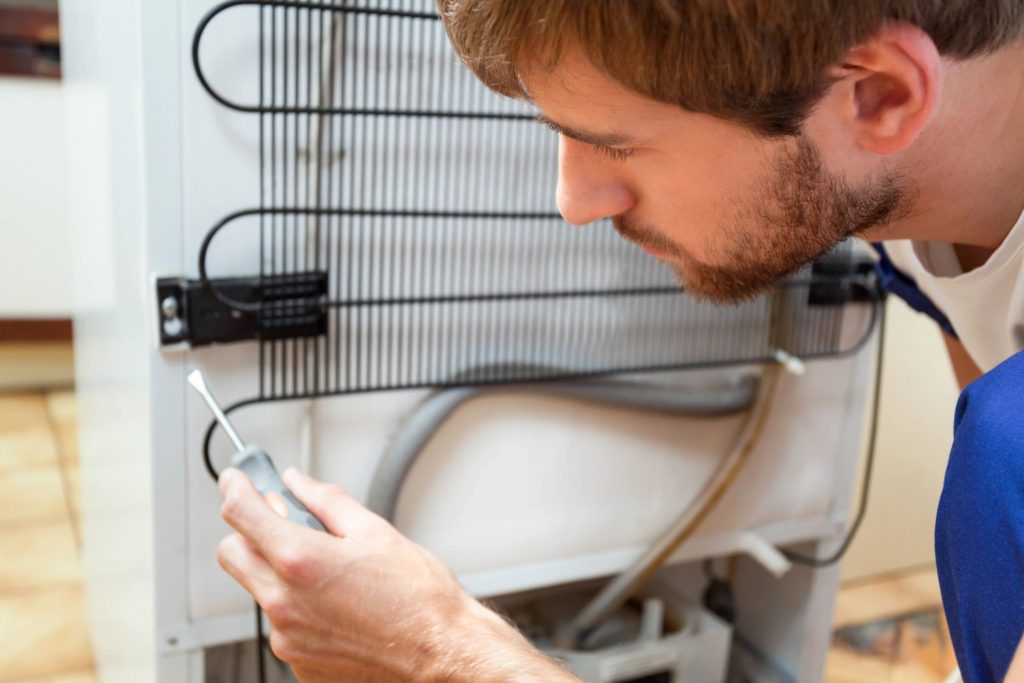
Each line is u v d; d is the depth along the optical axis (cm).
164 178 72
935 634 157
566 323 92
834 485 113
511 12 50
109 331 97
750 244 58
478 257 86
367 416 85
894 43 49
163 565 80
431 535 92
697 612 114
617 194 60
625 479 100
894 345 157
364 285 82
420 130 80
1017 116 57
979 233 64
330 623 63
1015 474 46
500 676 59
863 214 58
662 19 47
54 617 148
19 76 210
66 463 200
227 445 80
